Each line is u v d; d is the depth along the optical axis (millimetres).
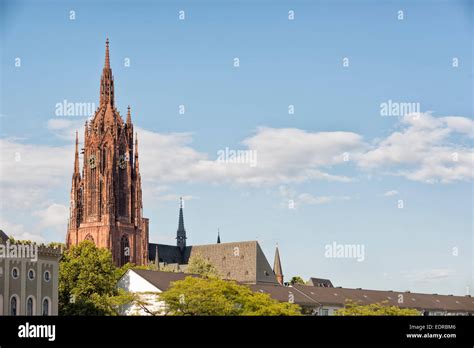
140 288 164750
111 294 167000
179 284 137250
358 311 149500
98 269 172375
